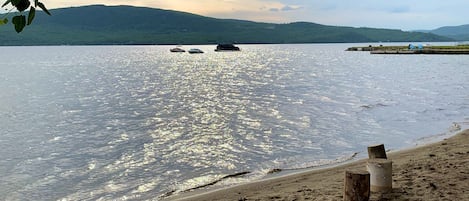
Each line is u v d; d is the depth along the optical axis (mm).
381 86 48719
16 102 38281
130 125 26062
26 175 15359
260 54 183750
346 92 42938
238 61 126125
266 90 46656
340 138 20984
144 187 13727
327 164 15875
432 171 11492
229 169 15672
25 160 17547
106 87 53125
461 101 34438
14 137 22469
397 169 12141
